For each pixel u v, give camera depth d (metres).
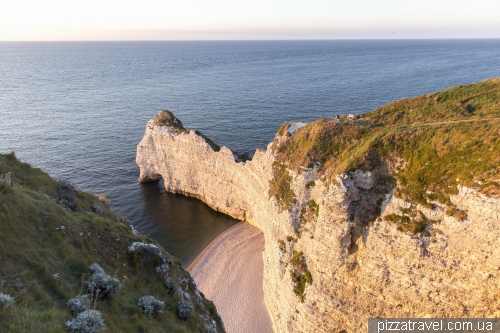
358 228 27.69
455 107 33.25
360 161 28.70
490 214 21.41
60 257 18.72
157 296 21.28
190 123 97.81
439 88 136.00
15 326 12.32
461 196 23.39
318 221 30.09
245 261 47.56
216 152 58.41
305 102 119.94
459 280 22.67
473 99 33.66
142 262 23.20
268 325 37.56
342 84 153.88
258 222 53.34
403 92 131.25
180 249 50.69
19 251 17.05
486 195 21.89
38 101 122.44
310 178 35.38
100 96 133.50
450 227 23.27
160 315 19.45
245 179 54.09
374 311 26.86
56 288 16.23
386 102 116.38
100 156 77.19
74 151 78.50
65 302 15.81
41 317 13.62
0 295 13.27
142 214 59.12
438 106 34.69
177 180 65.38
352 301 28.00
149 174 68.19
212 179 60.28
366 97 124.81
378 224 26.53
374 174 28.31
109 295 17.72
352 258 27.83
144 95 136.50
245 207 57.09
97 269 19.02
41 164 71.19
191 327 20.47
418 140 27.81
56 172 68.81
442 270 23.31
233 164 56.06
